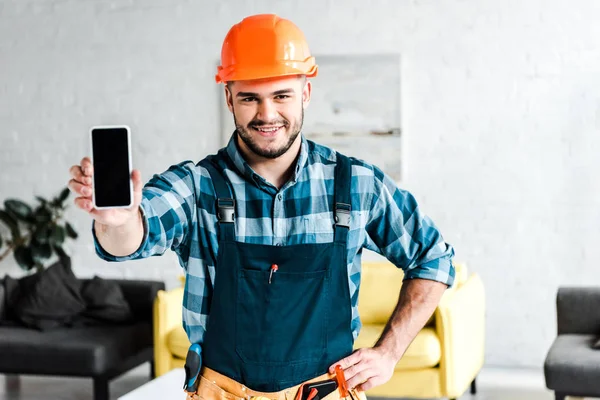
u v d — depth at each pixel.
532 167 4.72
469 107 4.79
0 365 4.06
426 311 1.64
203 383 1.50
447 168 4.84
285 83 1.44
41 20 5.34
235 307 1.48
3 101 5.42
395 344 1.61
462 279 4.41
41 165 5.40
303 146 1.54
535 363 4.77
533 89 4.70
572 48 4.63
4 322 4.47
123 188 1.24
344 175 1.55
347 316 1.53
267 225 1.51
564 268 4.71
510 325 4.80
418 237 1.63
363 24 4.89
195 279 1.51
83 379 4.75
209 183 1.51
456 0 4.77
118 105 5.27
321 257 1.51
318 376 1.50
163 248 1.44
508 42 4.71
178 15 5.16
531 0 4.67
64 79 5.34
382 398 4.25
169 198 1.43
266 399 1.47
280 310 1.48
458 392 3.83
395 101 4.84
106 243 1.32
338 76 4.90
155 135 5.23
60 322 4.39
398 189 1.62
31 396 4.36
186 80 5.17
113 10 5.25
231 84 1.46
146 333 4.47
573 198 4.68
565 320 4.14
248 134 1.45
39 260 5.11
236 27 1.49
